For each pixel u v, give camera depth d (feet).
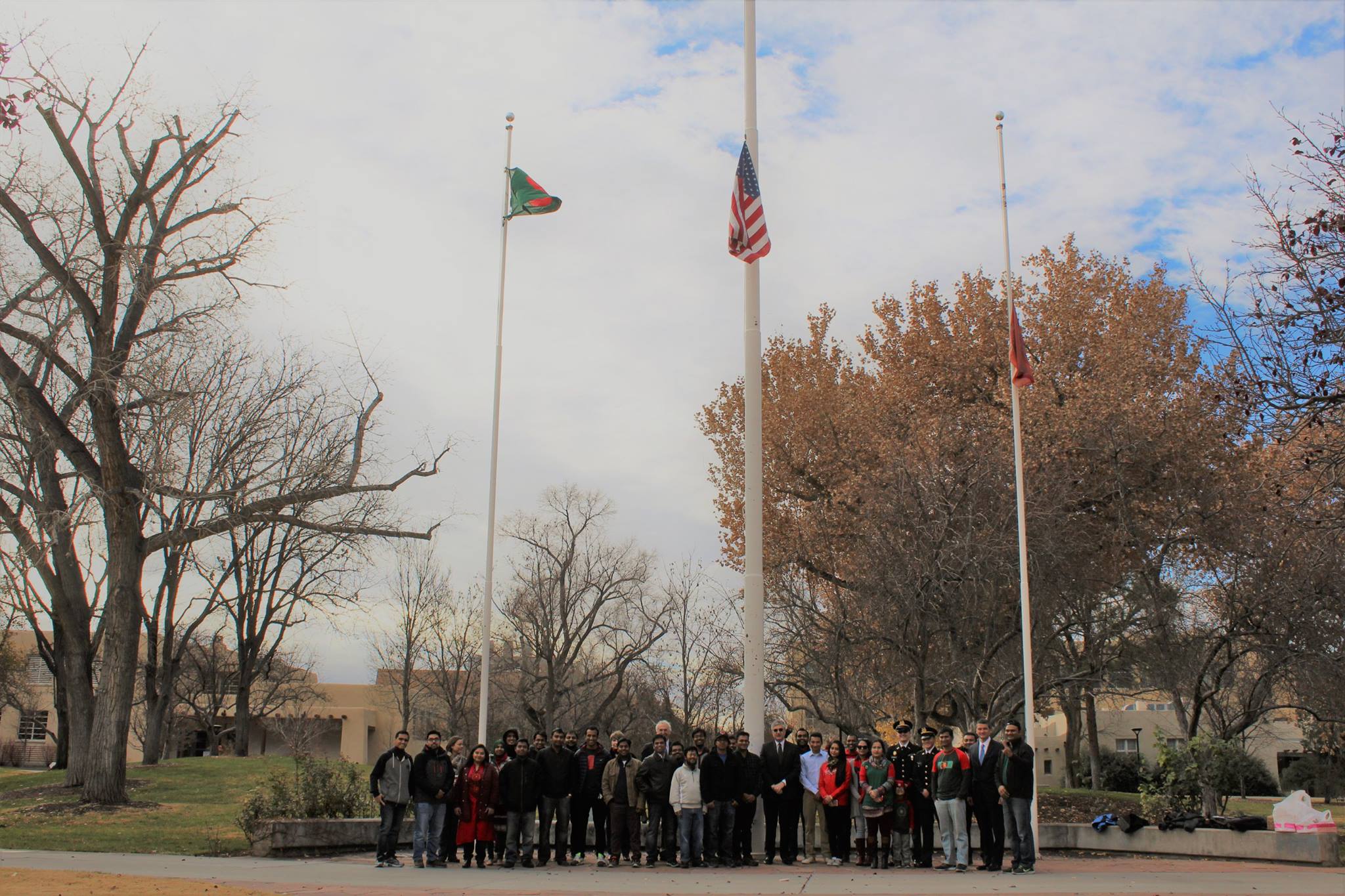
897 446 93.09
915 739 75.10
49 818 68.69
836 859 51.06
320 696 192.13
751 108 57.67
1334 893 37.83
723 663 129.70
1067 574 80.79
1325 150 48.39
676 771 49.88
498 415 66.23
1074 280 112.16
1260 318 50.31
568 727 164.35
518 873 45.37
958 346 116.67
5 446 83.87
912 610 75.87
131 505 76.79
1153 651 84.17
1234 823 57.00
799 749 52.54
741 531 120.16
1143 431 85.40
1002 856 49.78
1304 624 73.41
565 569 155.53
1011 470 80.43
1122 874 47.03
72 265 75.56
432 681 189.88
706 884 40.52
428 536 84.07
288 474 86.63
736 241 55.88
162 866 45.88
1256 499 74.49
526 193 69.46
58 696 108.99
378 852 48.60
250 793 61.46
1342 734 95.81
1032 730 55.11
